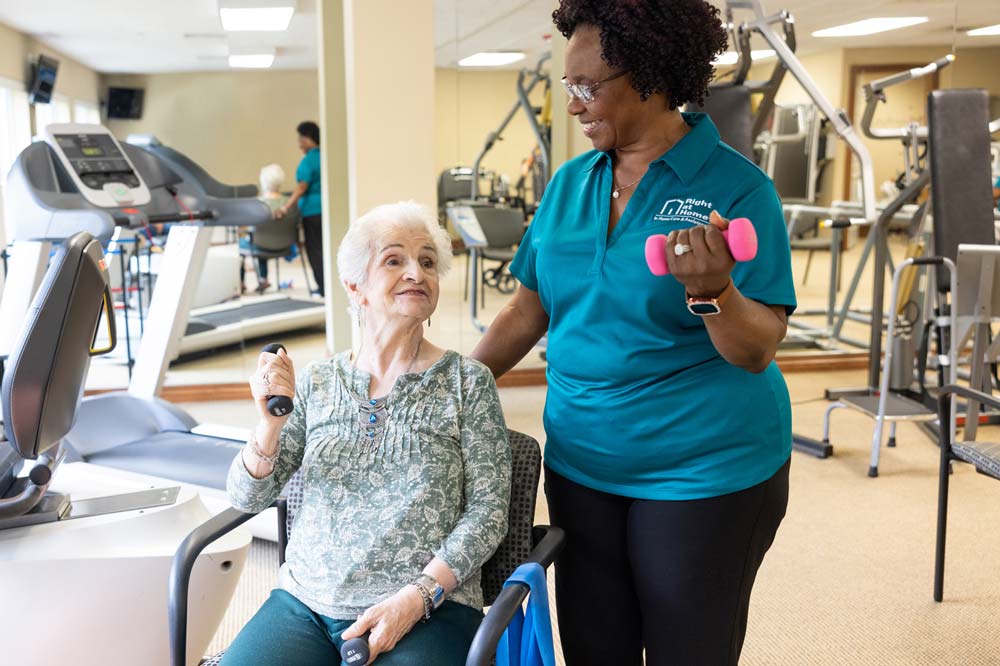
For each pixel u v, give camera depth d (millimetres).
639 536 1438
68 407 1783
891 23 5090
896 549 2961
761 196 1361
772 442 1438
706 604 1396
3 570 1714
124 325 5004
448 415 1528
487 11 4695
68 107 4320
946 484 2555
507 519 1513
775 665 2277
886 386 3605
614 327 1408
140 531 1863
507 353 1656
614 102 1349
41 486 1834
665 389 1399
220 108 4578
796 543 3012
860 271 5453
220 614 1943
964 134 3770
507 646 1401
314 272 5188
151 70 4406
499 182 4871
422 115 3986
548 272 1483
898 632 2438
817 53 5090
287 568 1521
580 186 1494
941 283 3639
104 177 3580
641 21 1279
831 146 5285
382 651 1346
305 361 5309
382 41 3904
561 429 1516
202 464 2936
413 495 1478
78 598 1767
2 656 1741
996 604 2588
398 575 1448
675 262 1140
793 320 5559
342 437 1529
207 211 3631
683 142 1385
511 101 4801
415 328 1580
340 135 4934
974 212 3756
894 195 5328
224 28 4488
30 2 4176
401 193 4012
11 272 3143
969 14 5090
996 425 4270
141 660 1840
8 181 3436
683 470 1408
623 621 1531
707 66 1355
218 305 5008
